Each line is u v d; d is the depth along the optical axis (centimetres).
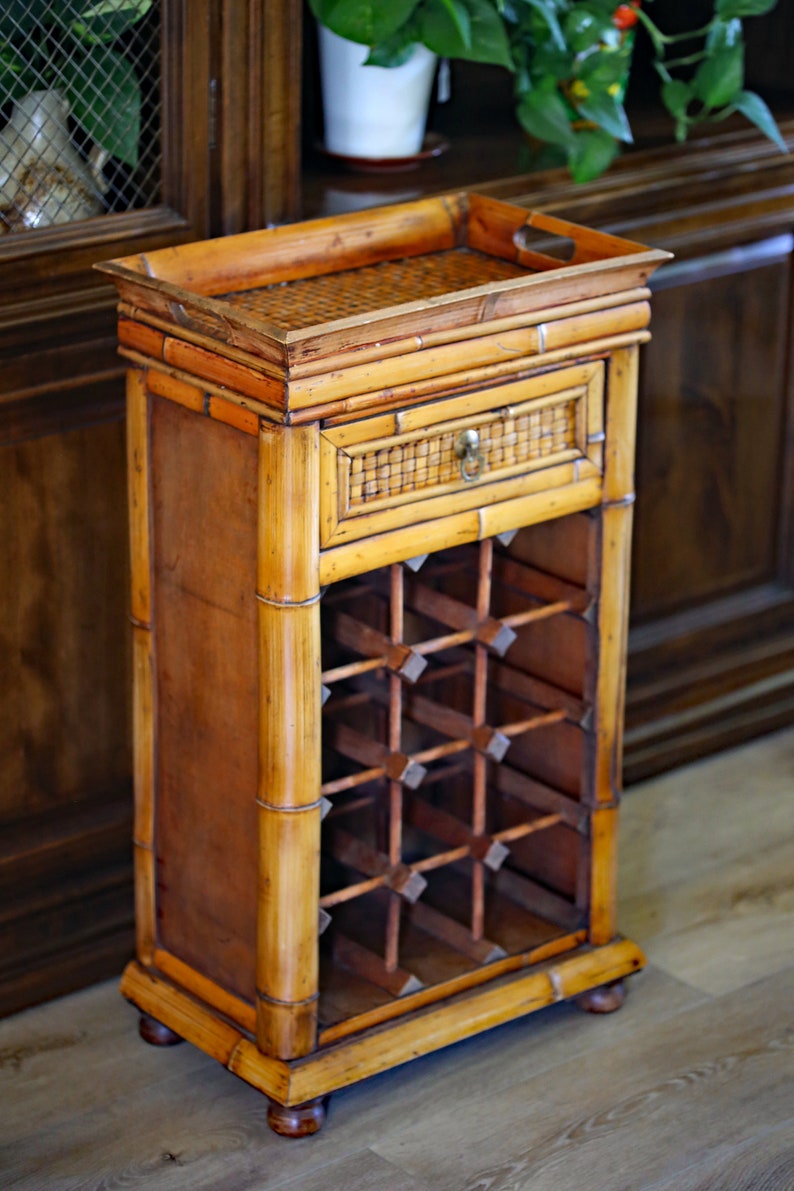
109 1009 228
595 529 207
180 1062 218
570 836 227
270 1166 199
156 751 209
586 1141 204
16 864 222
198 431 187
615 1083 213
